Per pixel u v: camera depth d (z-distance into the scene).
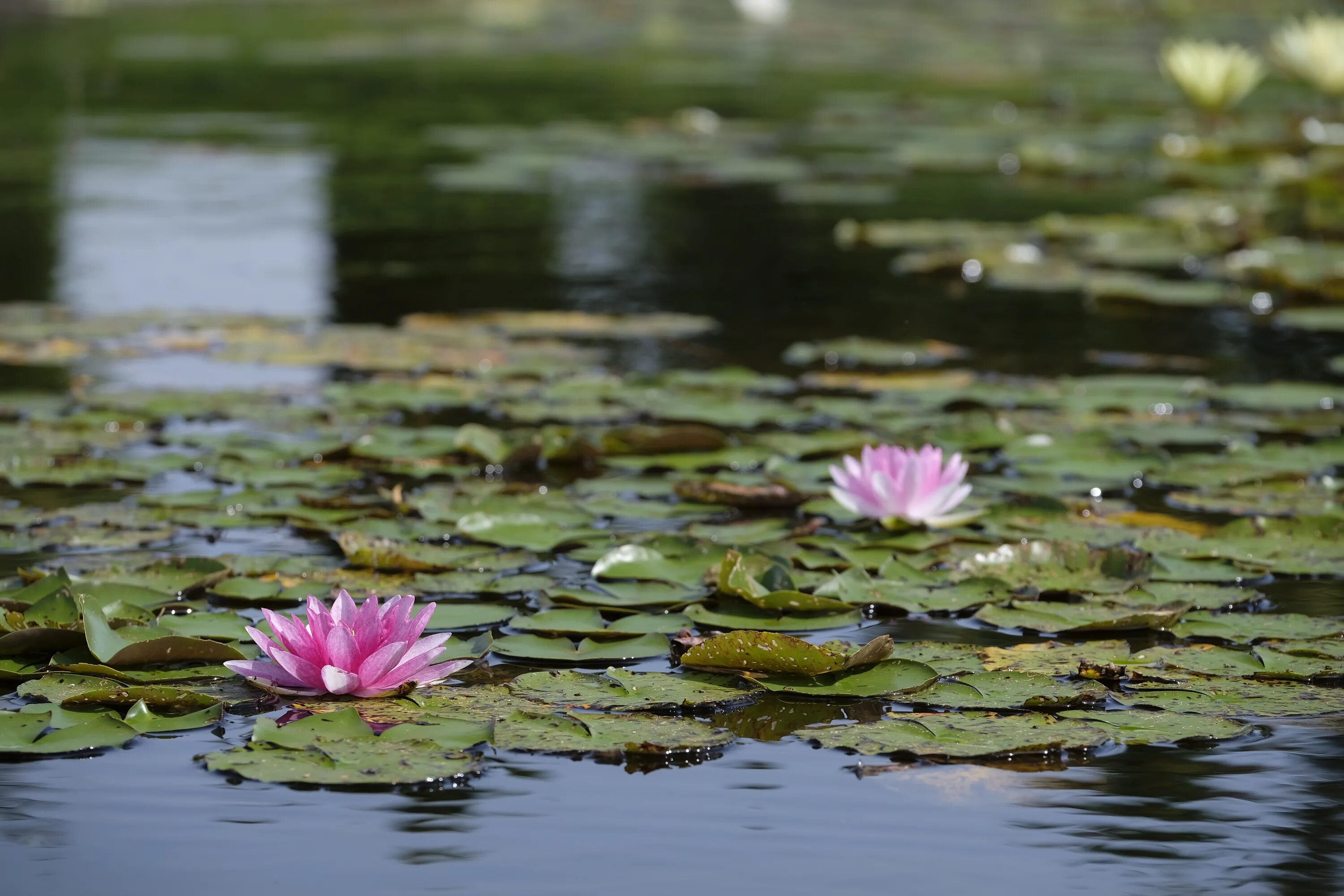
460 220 12.98
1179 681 4.16
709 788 3.55
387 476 6.21
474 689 4.05
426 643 4.06
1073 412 7.23
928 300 10.28
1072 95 22.67
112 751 3.69
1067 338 9.12
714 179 15.56
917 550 5.27
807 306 9.98
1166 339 9.12
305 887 3.09
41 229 11.92
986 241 11.91
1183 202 14.16
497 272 10.85
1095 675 4.16
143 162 15.42
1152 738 3.78
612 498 5.87
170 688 3.90
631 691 4.02
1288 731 3.87
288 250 11.45
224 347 8.25
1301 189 13.55
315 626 3.96
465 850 3.25
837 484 6.01
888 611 4.76
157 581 4.79
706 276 10.90
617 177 15.51
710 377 7.76
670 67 26.06
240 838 3.29
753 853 3.25
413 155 16.30
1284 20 30.59
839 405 7.25
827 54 28.97
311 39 28.36
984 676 4.14
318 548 5.30
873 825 3.37
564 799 3.49
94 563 4.95
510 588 4.84
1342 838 3.31
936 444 6.61
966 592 4.84
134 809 3.41
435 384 7.62
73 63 23.33
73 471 5.98
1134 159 17.14
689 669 4.24
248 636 4.35
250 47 26.58
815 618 4.61
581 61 26.62
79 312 9.16
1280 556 5.20
